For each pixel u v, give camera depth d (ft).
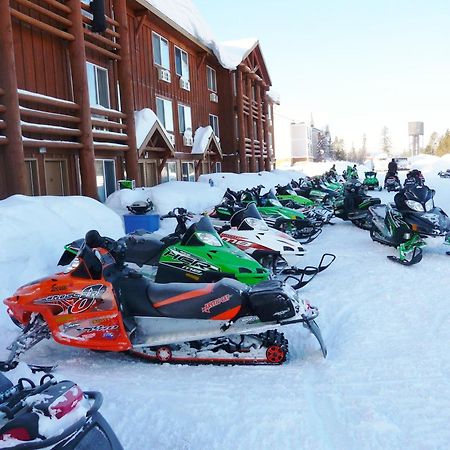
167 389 13.19
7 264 19.84
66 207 27.73
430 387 12.52
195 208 43.80
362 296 21.06
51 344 16.97
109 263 15.46
